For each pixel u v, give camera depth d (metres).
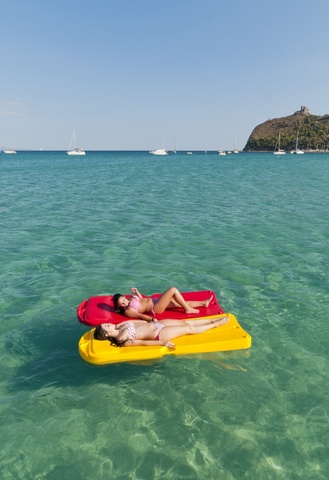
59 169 52.88
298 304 7.38
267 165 67.19
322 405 4.65
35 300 7.51
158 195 23.22
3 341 6.01
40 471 3.75
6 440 4.11
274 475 3.73
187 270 9.30
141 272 9.16
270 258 10.21
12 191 25.25
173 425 4.32
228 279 8.70
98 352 5.21
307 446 4.07
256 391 4.88
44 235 12.71
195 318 5.98
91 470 3.77
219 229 13.62
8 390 4.89
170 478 3.69
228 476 3.71
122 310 6.00
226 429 4.27
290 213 16.72
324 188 26.91
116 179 35.59
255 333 6.28
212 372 5.23
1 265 9.57
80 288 8.14
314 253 10.63
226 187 27.98
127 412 4.52
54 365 5.41
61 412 4.51
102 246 11.39
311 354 5.72
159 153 162.12
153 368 5.29
